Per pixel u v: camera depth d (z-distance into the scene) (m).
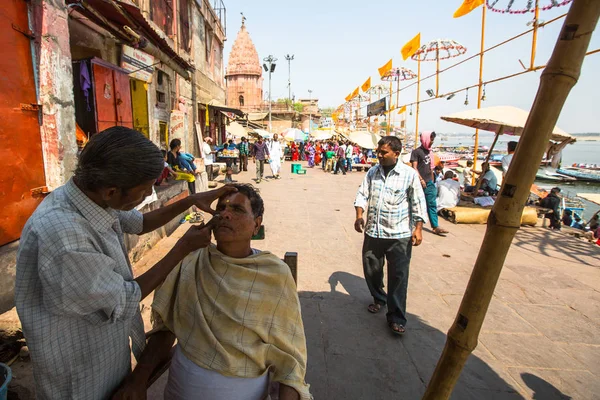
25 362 2.56
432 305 3.97
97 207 1.20
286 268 1.58
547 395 2.67
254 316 1.48
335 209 8.80
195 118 12.74
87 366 1.26
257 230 1.66
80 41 5.61
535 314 3.84
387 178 3.32
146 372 1.50
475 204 8.55
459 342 1.30
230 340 1.45
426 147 6.64
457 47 12.41
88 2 3.96
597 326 3.63
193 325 1.51
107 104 5.86
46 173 3.58
